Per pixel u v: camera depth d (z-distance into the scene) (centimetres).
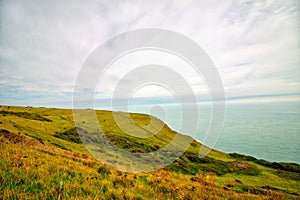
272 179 3841
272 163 5853
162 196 725
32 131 4022
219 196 920
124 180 838
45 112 9269
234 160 5856
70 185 592
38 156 1012
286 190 2531
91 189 601
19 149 1115
